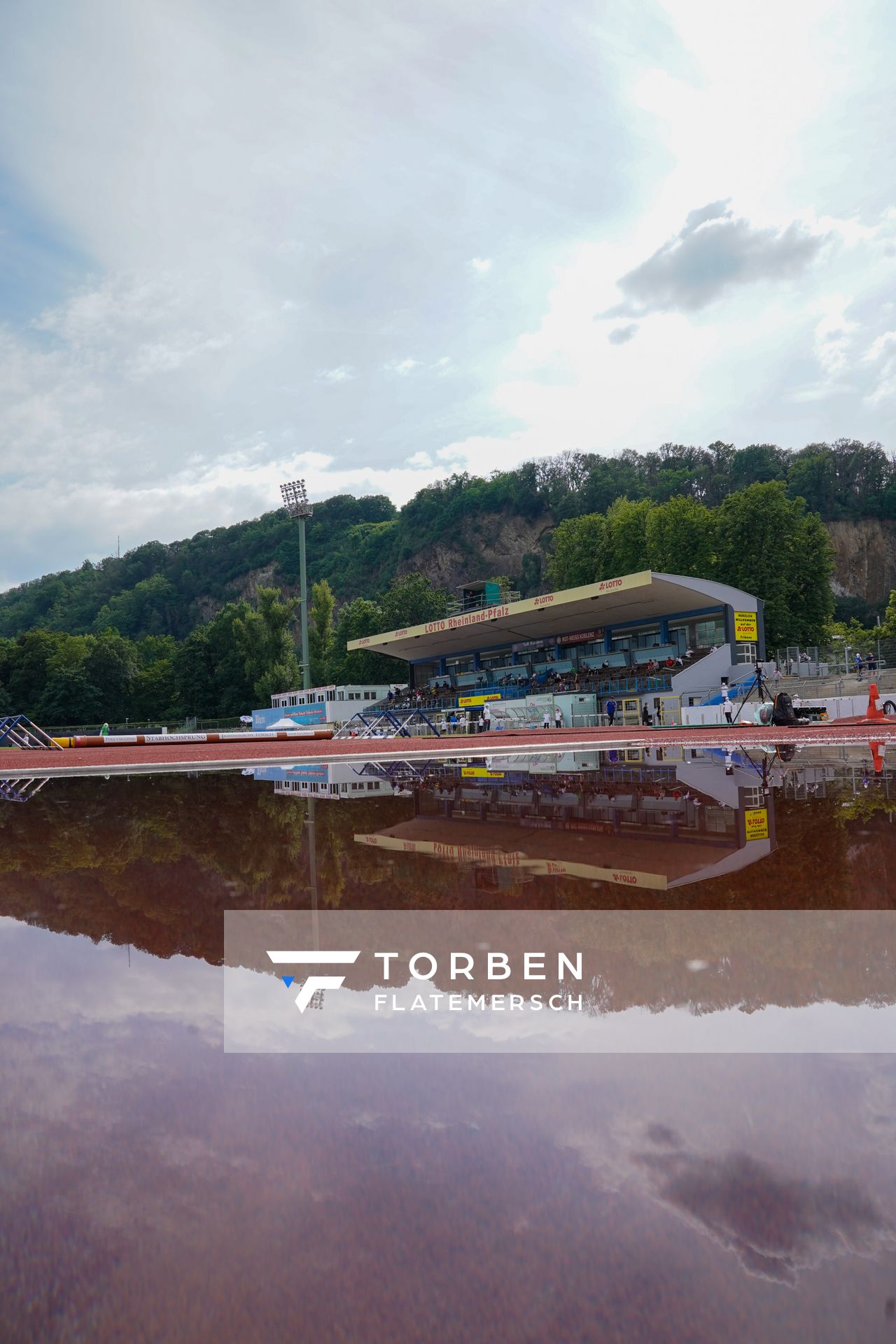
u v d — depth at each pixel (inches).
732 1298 25.7
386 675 3508.9
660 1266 27.0
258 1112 41.3
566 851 132.0
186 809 230.5
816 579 2283.5
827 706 1248.8
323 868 121.8
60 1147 37.7
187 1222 31.6
